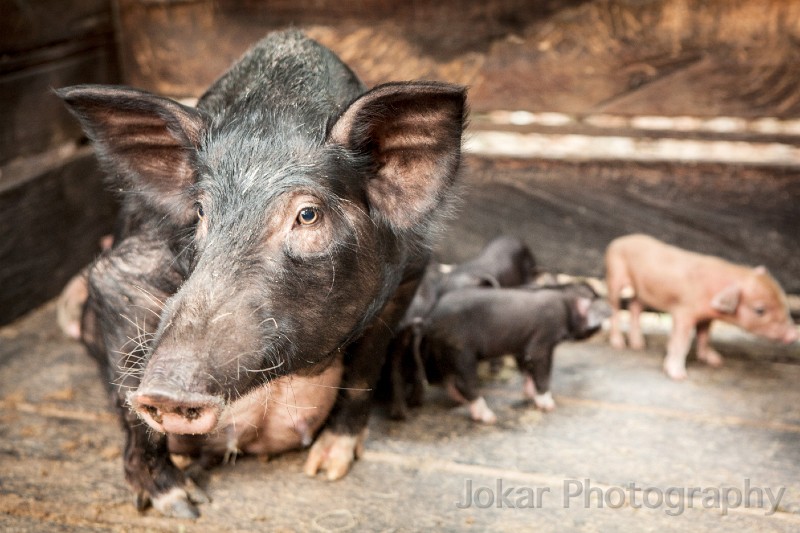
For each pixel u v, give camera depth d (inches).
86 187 97.1
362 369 72.2
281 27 96.5
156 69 100.2
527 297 79.0
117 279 68.2
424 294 84.2
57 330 90.1
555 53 94.0
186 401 57.8
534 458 74.5
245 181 62.8
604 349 89.4
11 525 68.7
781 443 76.0
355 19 95.5
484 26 94.3
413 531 68.4
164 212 68.0
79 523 69.0
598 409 80.1
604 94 94.4
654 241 88.4
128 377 67.7
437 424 78.2
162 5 98.3
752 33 90.9
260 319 61.1
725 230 93.4
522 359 81.2
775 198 91.9
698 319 85.4
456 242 98.3
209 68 99.0
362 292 65.7
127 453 69.3
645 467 73.7
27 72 92.3
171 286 67.9
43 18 92.7
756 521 69.0
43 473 72.7
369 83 96.6
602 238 95.8
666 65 92.9
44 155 95.0
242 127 64.6
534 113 95.9
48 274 93.9
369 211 66.0
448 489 71.7
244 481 72.2
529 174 95.7
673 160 93.4
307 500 70.7
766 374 85.3
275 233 62.4
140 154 67.5
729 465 73.8
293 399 70.2
